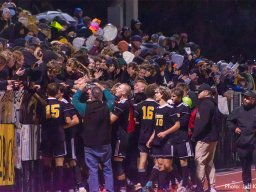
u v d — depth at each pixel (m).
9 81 20.88
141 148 24.22
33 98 22.09
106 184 22.69
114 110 23.39
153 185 24.36
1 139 20.75
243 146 25.03
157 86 24.31
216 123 26.05
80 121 23.31
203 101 25.89
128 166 24.38
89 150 22.45
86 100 23.31
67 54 27.28
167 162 23.92
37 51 23.83
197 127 25.66
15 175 21.48
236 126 25.25
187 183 25.16
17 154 21.52
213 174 26.50
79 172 23.59
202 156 25.89
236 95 36.28
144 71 27.33
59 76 23.58
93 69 26.11
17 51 21.97
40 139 22.53
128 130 23.69
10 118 21.16
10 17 29.84
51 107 22.39
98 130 22.42
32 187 22.27
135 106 24.36
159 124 23.77
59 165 22.55
